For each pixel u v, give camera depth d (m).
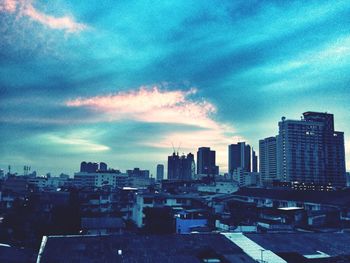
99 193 85.31
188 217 61.12
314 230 47.28
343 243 32.53
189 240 30.28
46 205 72.38
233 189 115.38
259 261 26.83
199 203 75.19
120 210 81.50
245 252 28.70
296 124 189.88
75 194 74.00
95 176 173.62
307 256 28.61
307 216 54.09
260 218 56.94
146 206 71.12
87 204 81.88
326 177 187.88
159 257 26.30
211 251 28.30
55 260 24.14
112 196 87.50
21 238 52.88
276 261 27.19
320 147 190.88
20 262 32.53
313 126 192.38
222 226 51.84
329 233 35.56
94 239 28.39
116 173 181.50
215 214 62.84
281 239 32.50
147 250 27.39
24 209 68.06
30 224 56.84
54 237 28.17
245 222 53.94
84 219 56.22
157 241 29.36
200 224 57.88
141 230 58.72
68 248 26.28
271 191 83.31
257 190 89.12
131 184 186.25
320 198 66.06
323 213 54.00
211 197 80.38
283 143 191.25
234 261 26.31
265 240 31.88
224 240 30.98
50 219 57.75
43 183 161.88
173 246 28.67
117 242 28.25
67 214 55.94
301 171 184.50
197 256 27.58
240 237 32.19
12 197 84.56
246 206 65.19
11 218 58.50
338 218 53.88
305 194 71.94
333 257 29.06
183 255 27.08
